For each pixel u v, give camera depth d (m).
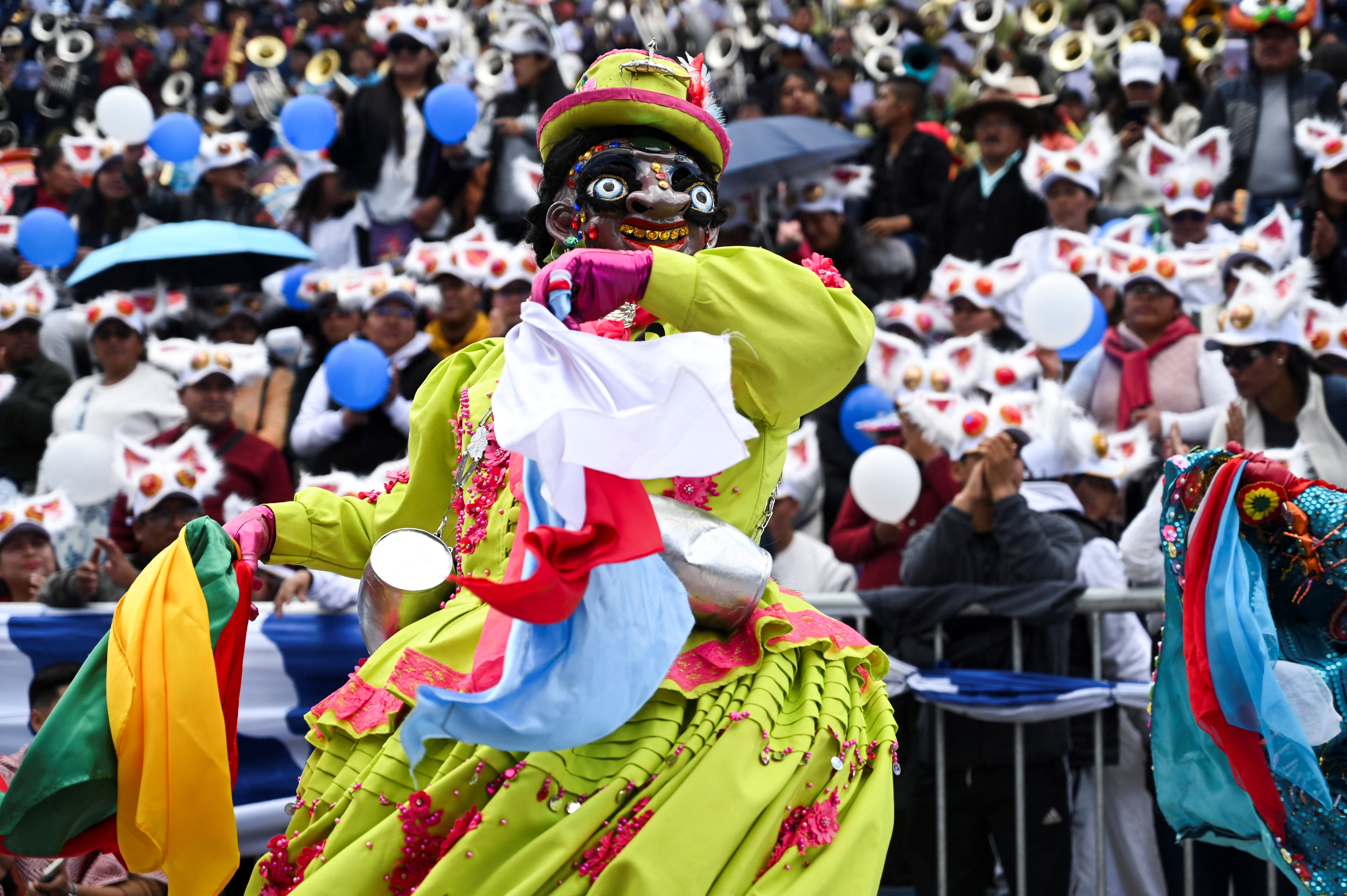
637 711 3.60
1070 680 7.56
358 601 4.55
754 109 15.95
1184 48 16.56
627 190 4.29
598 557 3.23
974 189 13.01
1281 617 5.39
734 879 3.59
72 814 3.98
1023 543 7.78
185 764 3.90
